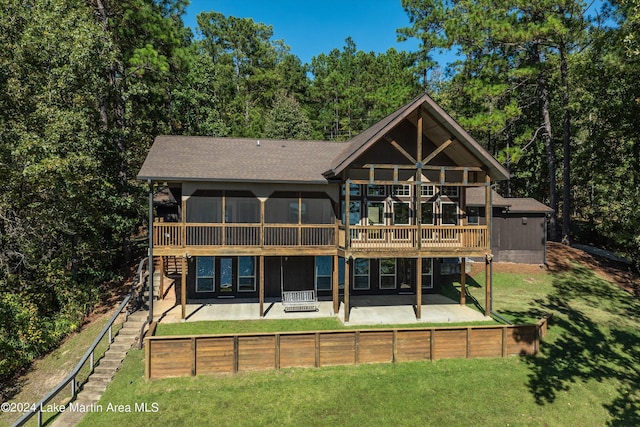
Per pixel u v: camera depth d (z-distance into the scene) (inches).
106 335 580.7
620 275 864.3
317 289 759.7
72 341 620.1
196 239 657.6
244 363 478.0
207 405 419.5
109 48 794.8
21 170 674.2
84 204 767.1
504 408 429.1
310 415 407.8
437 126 669.3
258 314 648.4
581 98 997.2
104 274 823.7
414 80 1485.0
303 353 489.7
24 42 707.4
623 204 816.9
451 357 523.5
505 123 1096.2
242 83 2007.9
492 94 1064.2
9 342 558.3
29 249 690.8
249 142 792.9
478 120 1038.4
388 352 508.7
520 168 1473.9
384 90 1625.2
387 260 786.2
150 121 1124.5
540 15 1006.4
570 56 1056.8
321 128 2066.9
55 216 731.4
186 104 1307.8
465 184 652.1
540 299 741.9
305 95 2228.1
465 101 1336.1
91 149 775.7
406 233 721.6
